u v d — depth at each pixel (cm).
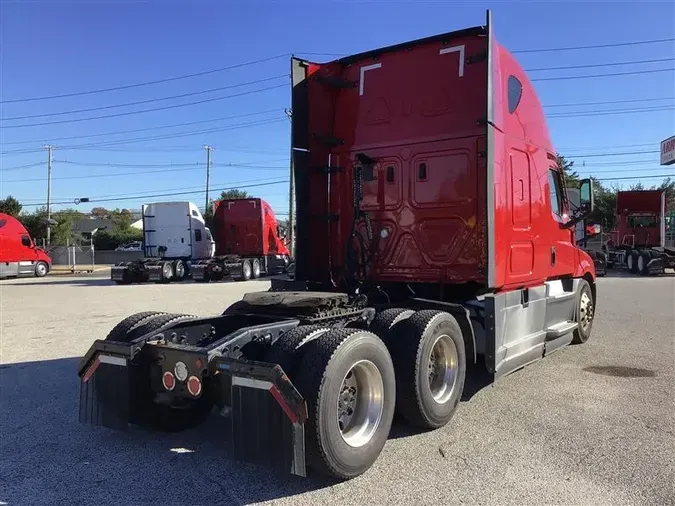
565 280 802
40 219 6044
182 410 500
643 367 727
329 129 696
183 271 2758
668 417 527
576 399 589
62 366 773
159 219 2758
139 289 2200
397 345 482
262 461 369
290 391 363
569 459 431
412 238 636
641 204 2903
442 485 390
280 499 373
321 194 697
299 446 361
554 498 367
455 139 611
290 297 518
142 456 452
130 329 490
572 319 817
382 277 655
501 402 582
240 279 2691
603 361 761
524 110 656
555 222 739
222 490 389
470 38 609
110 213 11206
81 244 7138
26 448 471
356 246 669
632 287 1936
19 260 3203
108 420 450
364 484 394
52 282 2827
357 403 428
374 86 670
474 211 596
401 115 649
